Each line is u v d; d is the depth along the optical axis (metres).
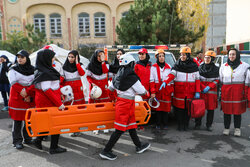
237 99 4.08
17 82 3.55
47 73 3.05
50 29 19.08
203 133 4.49
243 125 5.03
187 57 4.29
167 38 10.96
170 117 5.78
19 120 3.68
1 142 4.08
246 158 3.32
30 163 3.21
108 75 4.69
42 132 3.29
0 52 8.89
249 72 3.92
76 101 4.04
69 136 4.34
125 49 6.29
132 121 3.27
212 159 3.29
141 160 3.28
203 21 12.10
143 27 10.66
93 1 18.58
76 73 4.01
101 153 3.27
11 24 18.83
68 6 18.67
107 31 19.08
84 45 17.34
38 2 18.55
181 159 3.30
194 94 4.43
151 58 5.70
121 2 18.52
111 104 3.47
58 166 3.12
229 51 4.12
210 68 4.43
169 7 11.15
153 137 4.27
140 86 3.10
